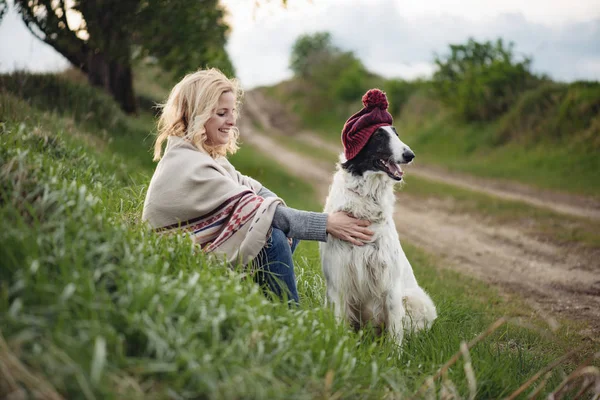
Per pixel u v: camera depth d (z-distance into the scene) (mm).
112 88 13312
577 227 9289
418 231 9805
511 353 3654
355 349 2840
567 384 2893
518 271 6875
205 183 3250
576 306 5379
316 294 4027
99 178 4641
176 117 3479
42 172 2879
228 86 3477
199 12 10586
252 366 2221
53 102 8141
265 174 14320
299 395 2205
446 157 20297
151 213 3291
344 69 50438
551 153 15781
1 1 7824
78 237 2432
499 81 21219
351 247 3570
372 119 3605
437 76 23609
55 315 2062
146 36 10141
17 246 2309
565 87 18016
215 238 3291
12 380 1828
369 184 3605
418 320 3887
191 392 2039
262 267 3322
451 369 3010
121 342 2061
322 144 31297
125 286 2326
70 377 1911
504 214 10859
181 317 2211
